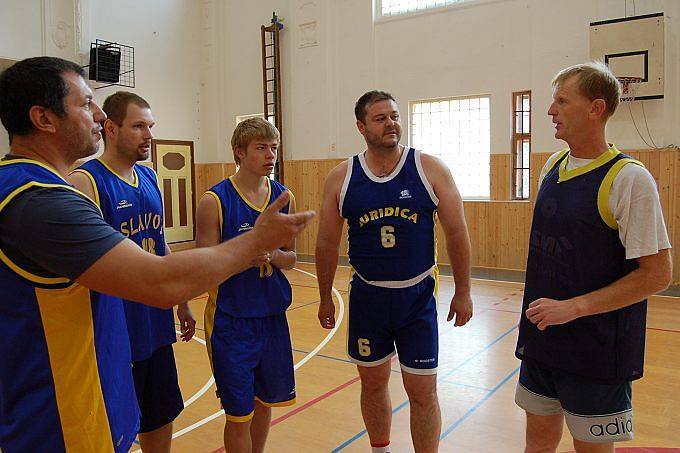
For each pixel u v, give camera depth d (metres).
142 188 2.31
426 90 9.16
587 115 1.73
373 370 2.46
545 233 1.86
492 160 8.59
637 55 7.29
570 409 1.79
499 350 4.58
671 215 7.20
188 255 1.21
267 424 2.53
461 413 3.33
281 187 2.62
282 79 10.88
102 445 1.35
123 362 1.51
